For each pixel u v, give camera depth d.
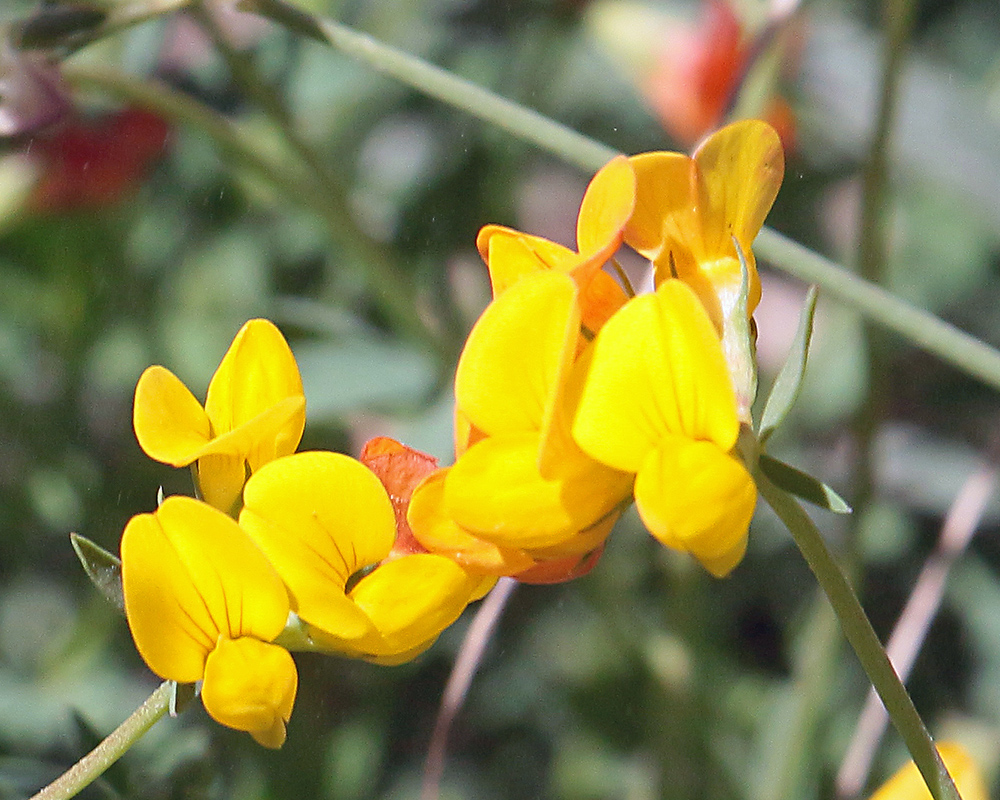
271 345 0.38
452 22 0.63
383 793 0.53
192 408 0.37
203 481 0.37
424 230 0.61
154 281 0.60
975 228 0.61
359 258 0.52
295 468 0.37
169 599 0.37
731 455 0.36
